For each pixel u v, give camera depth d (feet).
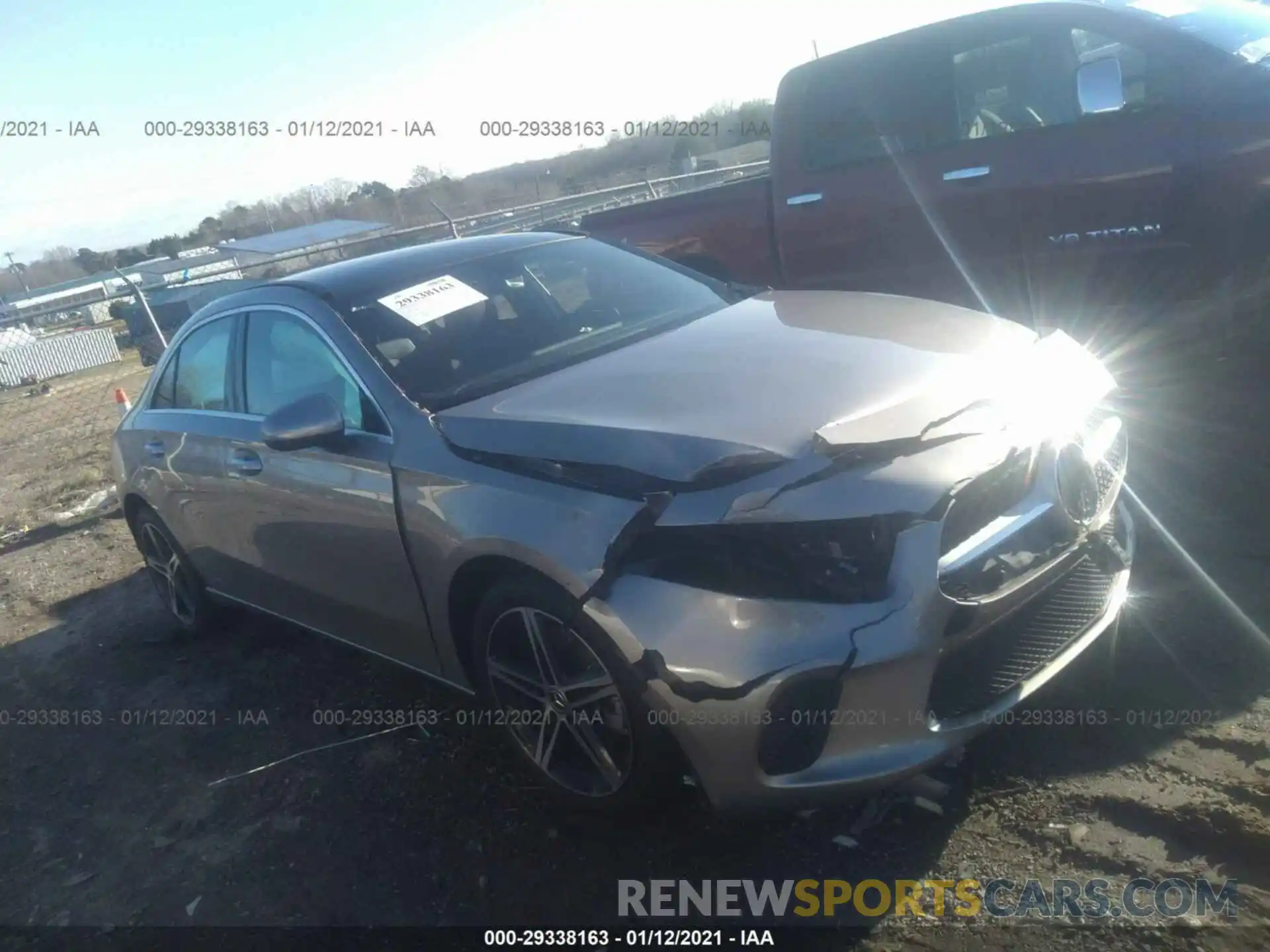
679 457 8.77
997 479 8.81
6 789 13.30
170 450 14.79
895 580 8.14
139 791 12.54
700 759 8.45
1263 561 12.29
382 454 10.89
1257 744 9.32
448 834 10.41
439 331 12.10
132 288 41.63
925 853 8.89
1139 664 10.80
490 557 9.66
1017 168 17.07
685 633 8.24
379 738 12.49
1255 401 16.28
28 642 18.26
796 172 20.25
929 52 18.30
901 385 9.45
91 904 10.53
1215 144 14.88
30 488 31.89
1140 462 15.25
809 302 12.74
